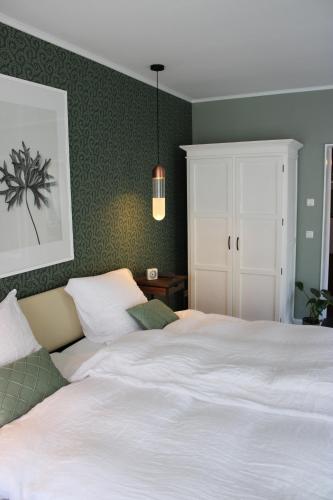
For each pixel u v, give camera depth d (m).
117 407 2.05
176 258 5.09
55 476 1.61
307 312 5.11
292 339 2.70
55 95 3.07
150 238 4.48
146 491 1.50
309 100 4.78
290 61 3.71
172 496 1.47
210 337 2.68
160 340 2.66
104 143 3.66
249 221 4.54
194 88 4.69
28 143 2.87
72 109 3.27
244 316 4.71
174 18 2.74
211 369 2.29
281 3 2.54
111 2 2.49
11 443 1.79
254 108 5.03
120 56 3.52
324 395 2.05
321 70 4.02
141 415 1.97
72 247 3.33
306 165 4.89
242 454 1.68
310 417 1.93
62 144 3.17
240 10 2.63
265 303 4.59
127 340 2.66
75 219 3.38
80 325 3.22
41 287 3.07
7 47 2.69
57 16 2.68
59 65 3.12
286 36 3.10
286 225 4.43
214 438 1.79
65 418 1.96
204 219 4.75
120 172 3.91
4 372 2.10
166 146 4.74
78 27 2.87
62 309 3.10
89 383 2.30
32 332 2.64
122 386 2.28
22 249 2.87
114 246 3.88
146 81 4.25
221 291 4.79
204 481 1.54
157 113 4.50
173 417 1.97
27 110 2.84
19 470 1.67
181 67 3.86
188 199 4.79
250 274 4.62
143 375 2.34
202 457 1.67
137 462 1.65
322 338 2.70
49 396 2.16
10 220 2.76
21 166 2.82
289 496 1.47
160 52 3.43
